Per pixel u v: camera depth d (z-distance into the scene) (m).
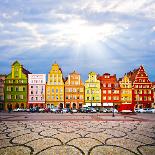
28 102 89.44
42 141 17.00
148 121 34.62
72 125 27.48
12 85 90.12
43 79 90.25
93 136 19.28
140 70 92.69
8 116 46.94
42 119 37.28
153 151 14.36
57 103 89.44
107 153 13.67
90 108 77.19
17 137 18.70
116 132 21.81
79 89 90.31
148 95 91.44
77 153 13.58
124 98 91.00
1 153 13.47
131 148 15.07
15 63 90.81
